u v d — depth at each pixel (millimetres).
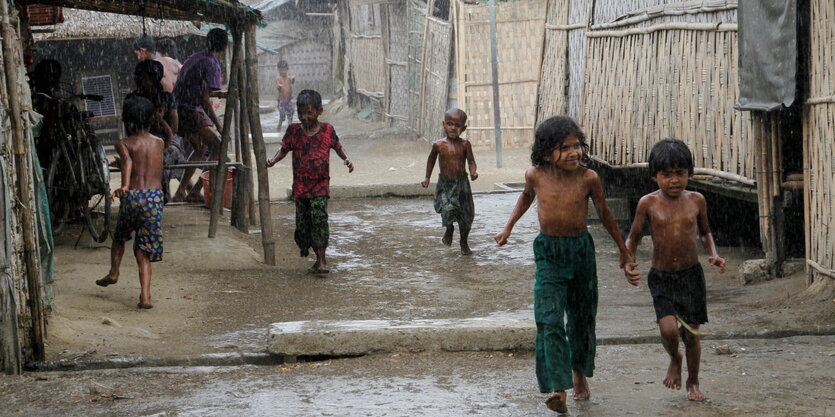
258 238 14852
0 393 6934
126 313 9805
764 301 9844
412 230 16016
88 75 28266
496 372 7387
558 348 6102
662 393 6586
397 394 6754
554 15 19453
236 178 15078
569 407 6328
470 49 28828
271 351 8000
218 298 10734
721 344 8125
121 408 6535
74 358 7891
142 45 16297
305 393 6844
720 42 11836
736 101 11430
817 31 9617
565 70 18562
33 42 13125
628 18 14953
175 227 14414
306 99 12203
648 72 14102
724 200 14750
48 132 12594
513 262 13047
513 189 20844
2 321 7410
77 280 10820
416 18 33344
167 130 14273
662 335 6355
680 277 6480
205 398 6750
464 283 11703
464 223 13609
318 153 12250
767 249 10977
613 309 10055
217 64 16203
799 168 11258
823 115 9539
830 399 6258
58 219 13094
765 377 6891
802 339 8234
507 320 8547
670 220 6438
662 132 13578
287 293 11094
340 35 46844
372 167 26078
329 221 17203
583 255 6328
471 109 29094
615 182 16922
